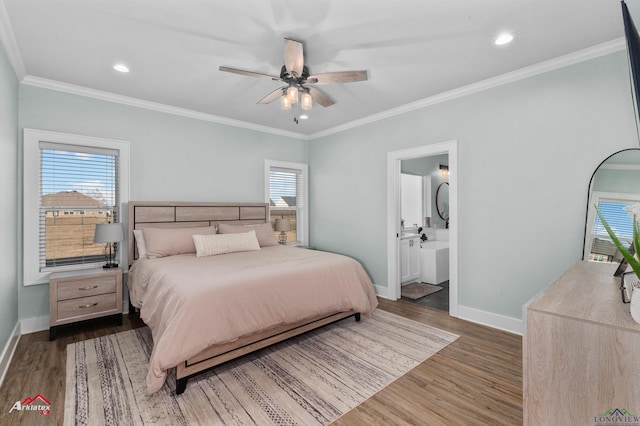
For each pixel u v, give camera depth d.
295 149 5.12
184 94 3.32
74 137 3.11
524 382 1.25
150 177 3.64
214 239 3.46
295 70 2.13
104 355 2.43
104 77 2.88
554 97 2.58
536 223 2.71
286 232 5.09
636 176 2.21
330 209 4.87
